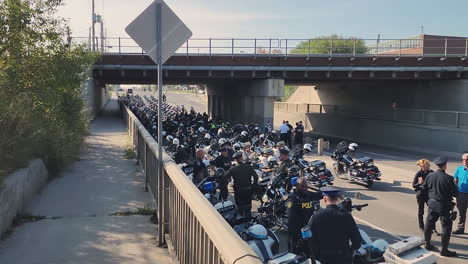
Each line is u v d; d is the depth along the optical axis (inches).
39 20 438.9
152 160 307.3
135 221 262.5
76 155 515.5
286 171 334.0
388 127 1282.0
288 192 320.8
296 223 245.8
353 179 551.2
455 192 290.2
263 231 226.8
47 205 295.3
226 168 406.9
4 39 403.5
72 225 251.3
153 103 1764.3
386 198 477.4
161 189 223.3
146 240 228.7
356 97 1737.2
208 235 130.3
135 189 349.4
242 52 1256.2
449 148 1027.9
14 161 297.6
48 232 237.0
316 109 1852.9
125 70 1256.8
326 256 182.7
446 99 1288.1
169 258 202.5
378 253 225.6
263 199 323.6
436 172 296.2
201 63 1253.1
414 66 1232.2
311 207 249.0
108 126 1080.2
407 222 375.6
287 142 1005.2
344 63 1248.2
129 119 787.4
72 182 375.6
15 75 425.4
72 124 528.1
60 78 474.0
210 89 2358.5
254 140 747.4
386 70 1236.5
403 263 204.2
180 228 185.9
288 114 2086.6
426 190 340.2
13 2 398.3
